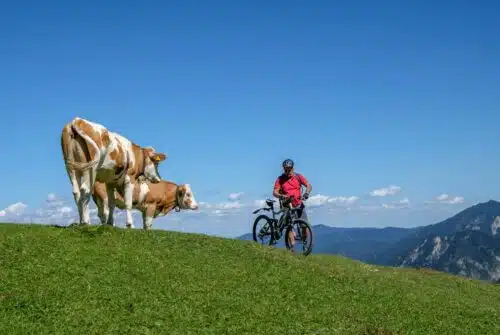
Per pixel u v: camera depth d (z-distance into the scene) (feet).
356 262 75.72
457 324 50.08
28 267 44.21
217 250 58.39
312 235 66.80
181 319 39.22
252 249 61.41
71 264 46.16
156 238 57.98
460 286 75.20
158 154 69.05
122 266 47.50
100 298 40.52
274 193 69.62
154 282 45.39
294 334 39.83
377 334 42.45
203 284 47.03
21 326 34.22
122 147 61.00
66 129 55.31
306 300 48.03
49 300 38.73
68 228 55.57
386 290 57.67
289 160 69.72
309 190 69.82
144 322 37.68
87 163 55.36
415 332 44.73
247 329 39.32
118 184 63.52
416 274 77.56
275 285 50.47
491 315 57.00
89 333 34.71
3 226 55.67
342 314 45.85
